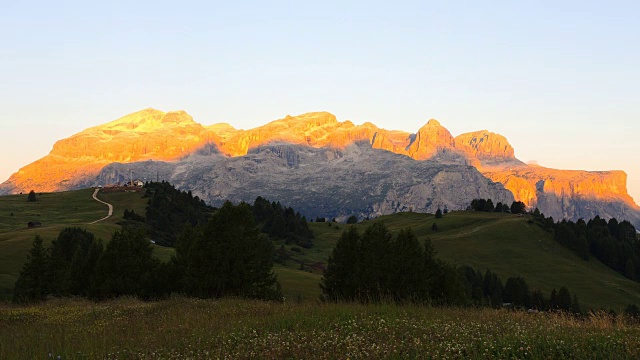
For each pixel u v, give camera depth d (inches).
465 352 534.0
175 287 2048.5
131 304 1312.7
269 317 802.2
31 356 619.5
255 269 1809.8
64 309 1208.8
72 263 2282.2
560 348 521.0
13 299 2363.4
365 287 1628.9
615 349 516.1
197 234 2010.3
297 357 544.4
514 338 565.3
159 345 648.4
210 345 630.5
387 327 663.1
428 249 1998.0
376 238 1710.1
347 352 547.8
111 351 630.5
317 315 785.6
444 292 1891.0
